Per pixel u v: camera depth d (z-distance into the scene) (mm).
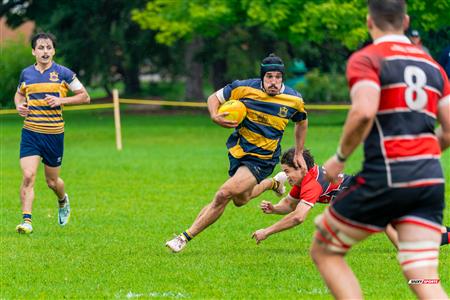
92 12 102688
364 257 23703
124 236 27469
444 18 73625
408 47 14438
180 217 31422
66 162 50062
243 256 24094
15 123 84625
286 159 23641
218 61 100938
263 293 19547
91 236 27438
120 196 36812
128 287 20297
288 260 23516
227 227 29125
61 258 23750
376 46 14312
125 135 71312
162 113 100500
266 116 23312
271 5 73188
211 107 23672
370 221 14156
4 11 105500
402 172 13812
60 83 28062
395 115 13969
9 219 31109
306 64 107562
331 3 72375
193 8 77562
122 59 109688
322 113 99375
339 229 14281
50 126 27906
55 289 20109
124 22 104250
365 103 13586
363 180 14008
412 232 14031
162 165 48281
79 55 102188
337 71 111750
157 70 118000
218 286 20328
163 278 21219
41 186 40156
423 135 14055
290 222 23516
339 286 14414
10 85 96438
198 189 38938
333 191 23797
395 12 14492
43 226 29500
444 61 36812
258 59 94750
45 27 105688
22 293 19750
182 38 101125
